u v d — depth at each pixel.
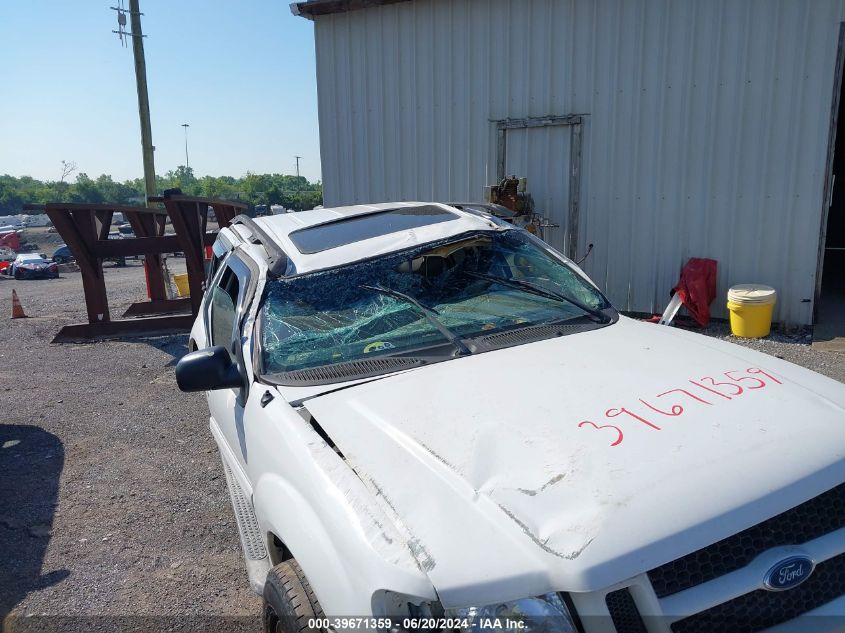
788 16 7.05
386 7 9.30
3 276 26.64
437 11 8.98
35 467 5.30
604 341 2.93
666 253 8.13
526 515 1.79
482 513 1.82
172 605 3.38
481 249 3.54
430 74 9.20
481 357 2.79
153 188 16.67
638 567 1.65
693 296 7.63
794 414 2.18
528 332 3.06
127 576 3.67
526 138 8.76
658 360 2.66
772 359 2.77
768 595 1.78
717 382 2.43
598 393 2.36
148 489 4.76
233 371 2.90
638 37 7.82
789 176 7.36
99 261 9.91
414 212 3.93
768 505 1.81
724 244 7.81
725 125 7.56
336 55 9.82
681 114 7.76
